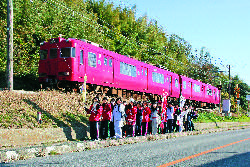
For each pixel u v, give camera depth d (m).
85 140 11.85
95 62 18.23
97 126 11.58
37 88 19.14
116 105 12.64
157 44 52.72
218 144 10.84
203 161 6.84
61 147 8.73
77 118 13.82
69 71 16.70
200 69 52.91
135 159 7.11
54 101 14.41
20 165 6.43
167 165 6.26
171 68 50.12
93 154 8.19
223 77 57.62
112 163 6.54
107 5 51.84
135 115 13.21
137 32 52.97
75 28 28.48
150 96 26.00
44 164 6.50
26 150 7.63
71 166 6.20
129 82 22.03
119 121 12.48
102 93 18.80
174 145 10.48
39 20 25.11
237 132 19.73
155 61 47.34
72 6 33.44
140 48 45.53
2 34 20.91
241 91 74.19
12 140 9.65
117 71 20.52
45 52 17.91
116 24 50.09
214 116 31.70
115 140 11.03
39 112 11.49
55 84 17.44
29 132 10.30
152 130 14.97
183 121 18.36
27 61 22.17
